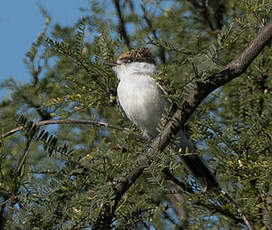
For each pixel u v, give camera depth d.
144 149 9.22
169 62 12.60
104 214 8.84
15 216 8.27
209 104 12.83
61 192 8.31
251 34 11.80
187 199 11.62
